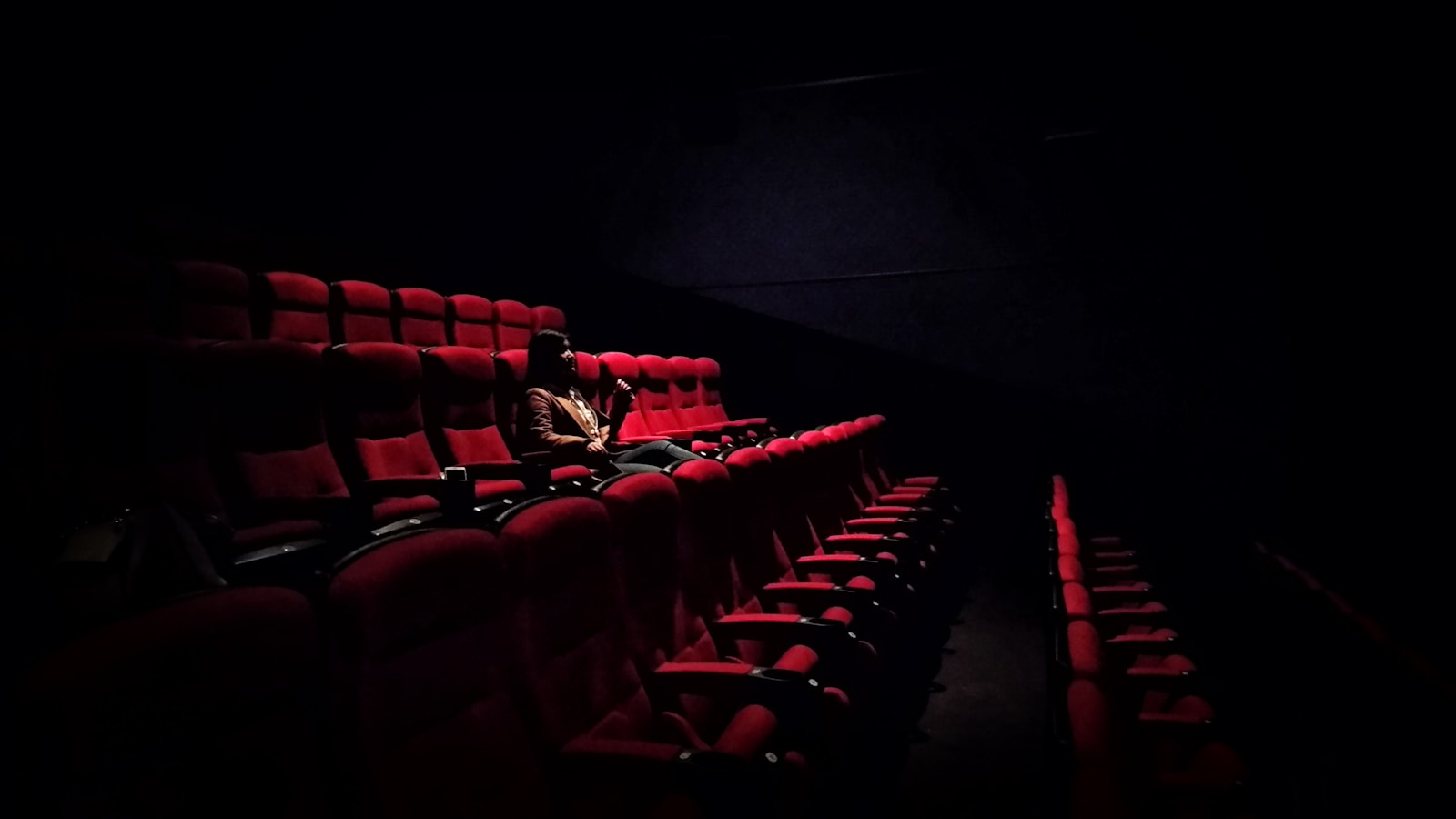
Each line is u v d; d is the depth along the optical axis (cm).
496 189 456
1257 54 357
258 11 342
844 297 459
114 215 310
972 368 443
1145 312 417
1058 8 415
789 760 120
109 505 153
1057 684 111
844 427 310
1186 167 404
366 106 391
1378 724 180
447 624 95
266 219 369
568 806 102
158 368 169
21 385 146
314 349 205
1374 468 295
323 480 199
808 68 454
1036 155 429
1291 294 381
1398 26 277
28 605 110
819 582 211
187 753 68
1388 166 288
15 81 288
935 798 168
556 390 264
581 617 120
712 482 173
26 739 59
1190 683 154
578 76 451
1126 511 419
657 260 479
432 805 86
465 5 394
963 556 388
